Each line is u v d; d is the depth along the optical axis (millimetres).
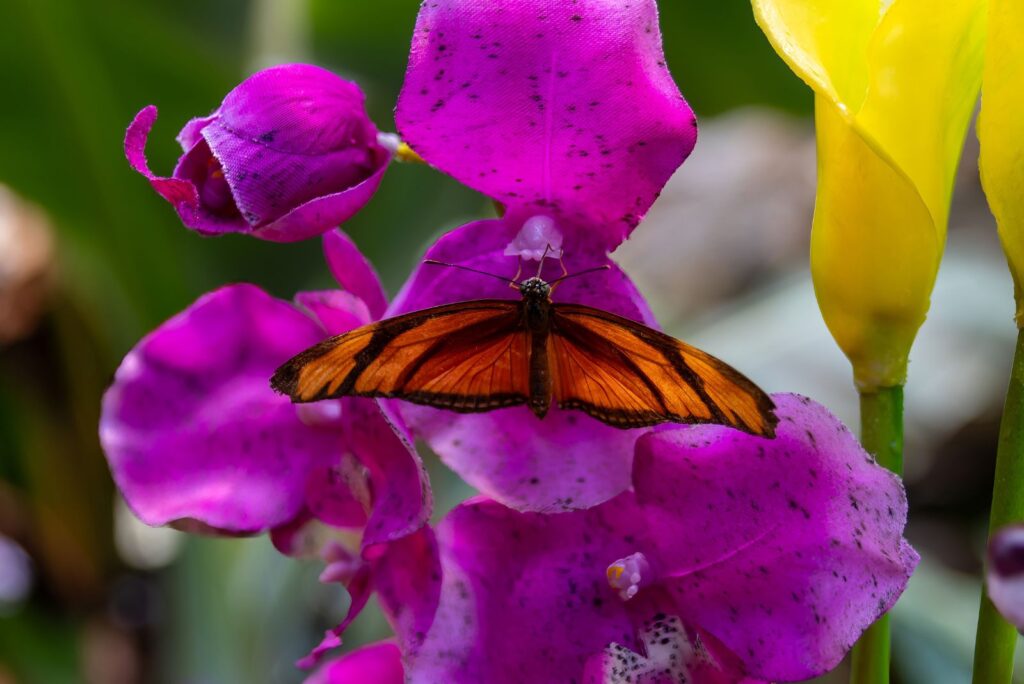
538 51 493
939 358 1166
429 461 943
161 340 543
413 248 934
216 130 507
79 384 1099
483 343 499
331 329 533
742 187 1473
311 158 510
